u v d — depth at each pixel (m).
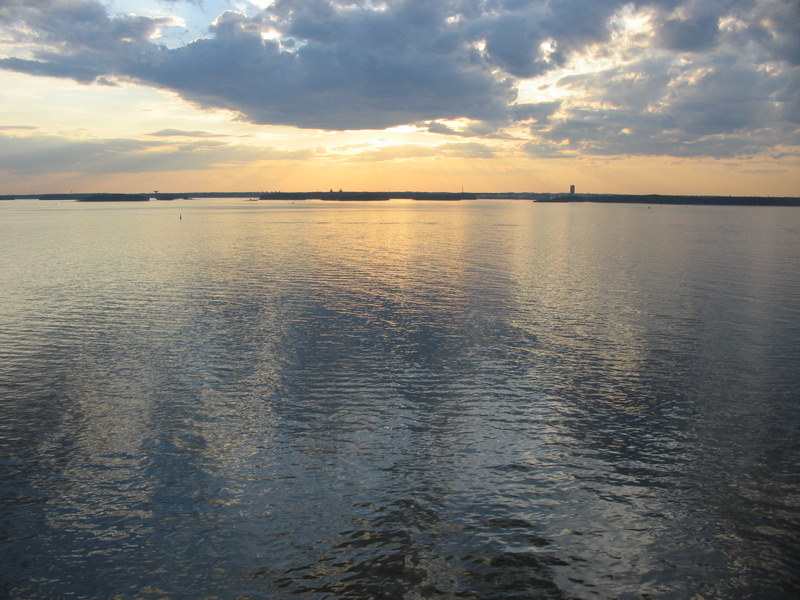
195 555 11.12
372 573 10.59
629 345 24.30
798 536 11.60
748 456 14.80
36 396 18.81
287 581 10.43
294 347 24.03
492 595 10.07
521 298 34.44
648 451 15.05
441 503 12.67
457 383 19.83
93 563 10.93
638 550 11.20
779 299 33.72
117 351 23.56
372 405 17.92
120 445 15.40
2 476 13.85
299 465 14.28
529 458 14.64
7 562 10.95
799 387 19.45
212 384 19.80
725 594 10.11
